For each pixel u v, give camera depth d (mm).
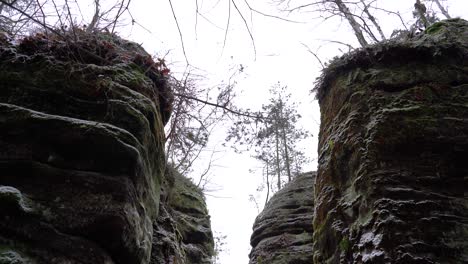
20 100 5395
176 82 7562
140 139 5633
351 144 7207
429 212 5875
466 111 6680
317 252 7707
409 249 5602
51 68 5676
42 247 4340
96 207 4750
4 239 4207
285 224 15555
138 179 5426
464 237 5621
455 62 7180
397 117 6824
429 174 6266
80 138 5055
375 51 7840
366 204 6410
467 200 5969
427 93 6945
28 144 4934
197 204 15672
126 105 5695
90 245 4602
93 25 6375
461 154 6332
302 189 16781
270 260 14695
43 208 4562
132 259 5184
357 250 6312
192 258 13898
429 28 7871
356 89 7762
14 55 5715
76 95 5645
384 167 6473
